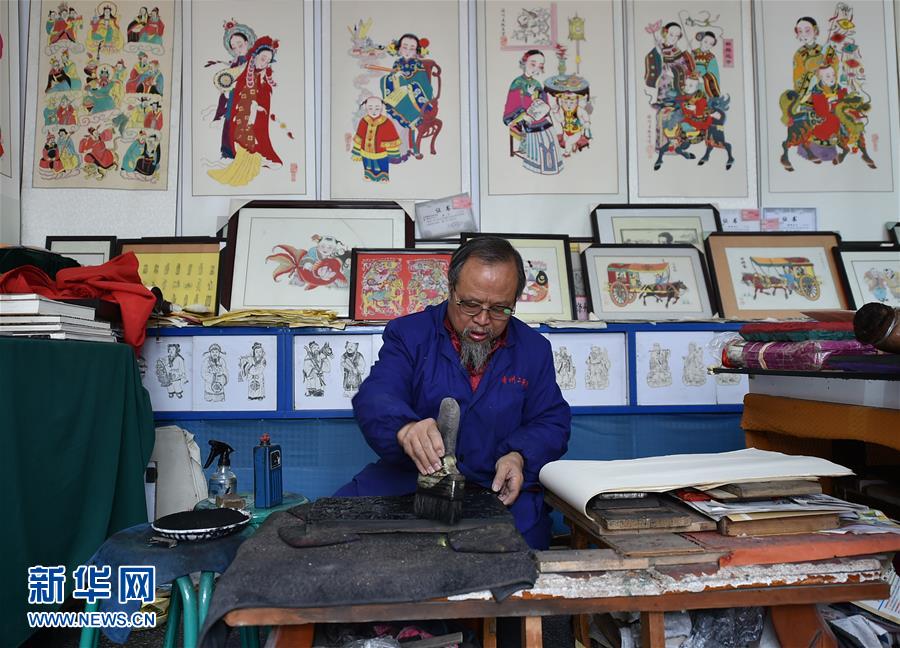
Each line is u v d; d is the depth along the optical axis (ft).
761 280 11.87
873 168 12.76
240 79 12.20
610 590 3.79
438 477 4.37
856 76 12.80
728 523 4.11
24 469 6.26
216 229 12.10
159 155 12.10
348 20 12.37
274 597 3.46
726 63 12.73
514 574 3.66
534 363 6.57
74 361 7.08
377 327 10.25
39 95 11.97
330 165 12.21
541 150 12.51
